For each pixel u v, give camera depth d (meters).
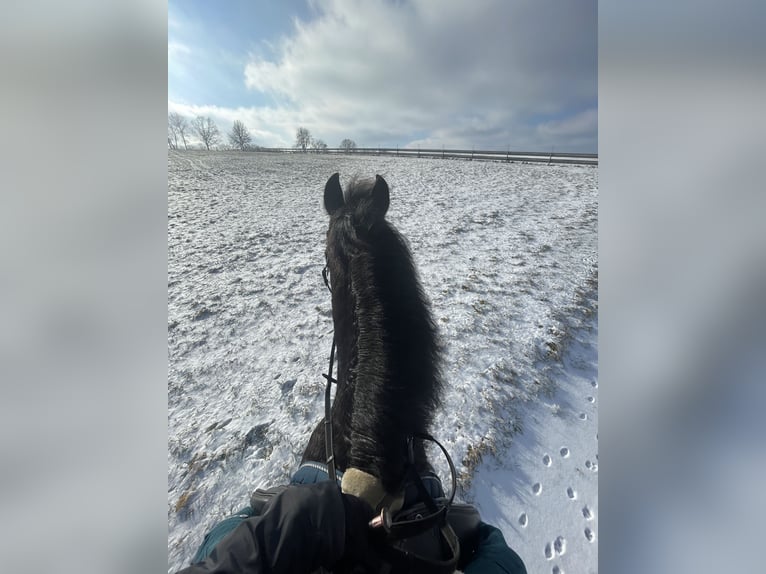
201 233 9.24
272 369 4.19
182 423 3.44
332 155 30.00
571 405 3.64
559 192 13.23
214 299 5.91
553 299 5.59
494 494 2.70
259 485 2.77
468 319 4.91
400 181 15.88
